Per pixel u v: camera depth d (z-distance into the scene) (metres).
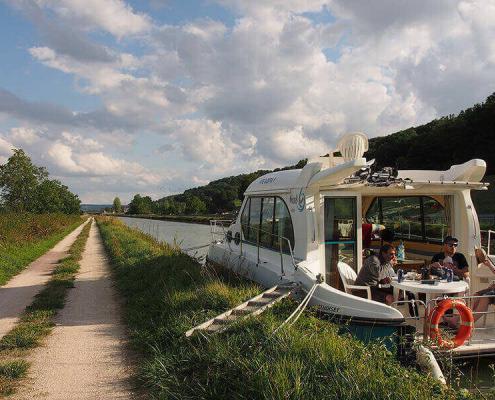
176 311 7.92
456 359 5.99
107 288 11.97
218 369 5.26
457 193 8.16
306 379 4.60
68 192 66.25
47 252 21.94
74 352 6.79
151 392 5.22
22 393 5.36
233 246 11.32
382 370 4.90
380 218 10.25
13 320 8.68
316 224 7.69
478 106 56.00
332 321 6.40
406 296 7.13
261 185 9.98
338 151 7.97
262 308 6.57
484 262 7.54
